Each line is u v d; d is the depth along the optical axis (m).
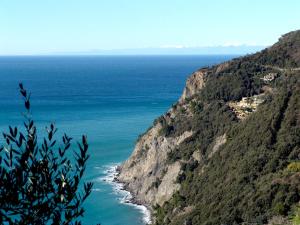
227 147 80.00
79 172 11.66
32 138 11.23
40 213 10.78
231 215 58.00
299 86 80.81
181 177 87.69
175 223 69.06
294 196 54.78
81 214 11.45
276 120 74.12
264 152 69.19
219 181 72.31
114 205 87.56
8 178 10.51
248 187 62.78
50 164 11.48
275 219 52.78
